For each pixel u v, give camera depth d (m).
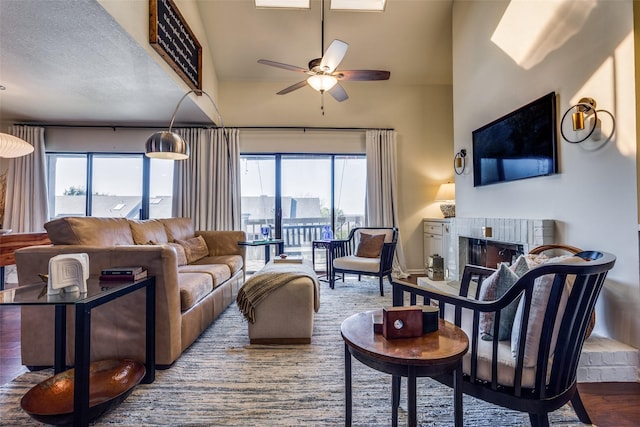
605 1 2.16
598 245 2.21
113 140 4.95
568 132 2.45
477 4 3.64
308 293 2.43
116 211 5.07
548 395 1.21
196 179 4.93
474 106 3.72
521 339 1.17
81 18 2.32
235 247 4.23
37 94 3.73
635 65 1.98
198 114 4.50
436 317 1.28
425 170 5.28
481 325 1.52
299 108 5.15
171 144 2.80
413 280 4.70
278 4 4.19
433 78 5.19
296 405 1.65
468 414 1.56
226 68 4.92
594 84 2.24
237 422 1.51
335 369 2.03
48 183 4.97
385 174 5.07
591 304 1.21
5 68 3.08
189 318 2.29
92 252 1.95
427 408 1.62
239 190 4.99
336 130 5.17
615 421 1.53
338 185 5.32
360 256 4.34
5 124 4.71
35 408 1.47
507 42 3.15
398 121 5.26
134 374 1.78
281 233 5.24
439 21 4.41
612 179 2.12
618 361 1.89
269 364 2.10
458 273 3.88
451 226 4.04
